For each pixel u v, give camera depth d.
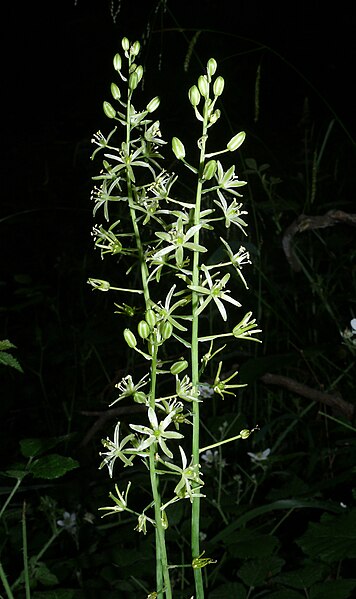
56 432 1.07
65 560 0.69
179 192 1.59
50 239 1.80
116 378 1.07
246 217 1.30
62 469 0.49
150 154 0.43
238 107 2.35
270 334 1.02
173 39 2.48
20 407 1.17
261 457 0.79
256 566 0.58
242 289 1.13
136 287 1.26
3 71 2.87
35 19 2.97
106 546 0.73
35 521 0.78
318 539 0.57
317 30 2.59
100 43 2.89
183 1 2.62
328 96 2.37
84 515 0.78
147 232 1.11
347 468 0.78
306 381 1.00
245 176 1.48
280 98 2.41
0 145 2.41
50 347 1.25
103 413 0.90
